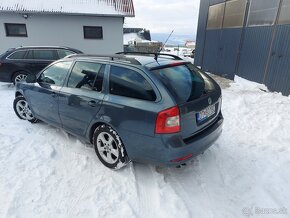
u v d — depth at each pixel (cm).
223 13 1044
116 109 267
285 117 486
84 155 335
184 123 242
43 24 1195
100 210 235
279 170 304
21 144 364
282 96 669
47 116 392
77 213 230
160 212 233
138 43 1783
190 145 249
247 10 870
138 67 261
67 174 291
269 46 756
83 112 310
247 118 489
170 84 248
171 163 246
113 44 1288
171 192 260
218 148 362
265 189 269
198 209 239
